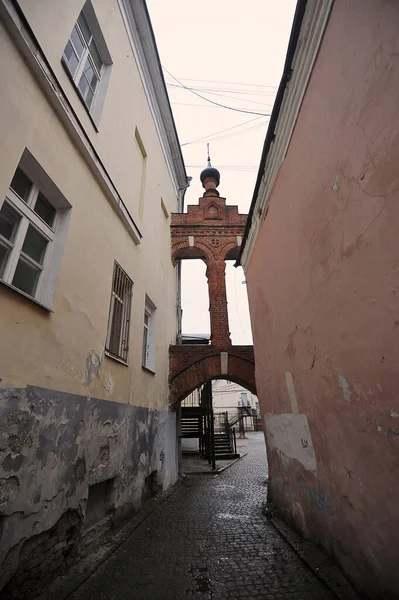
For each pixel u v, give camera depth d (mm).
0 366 2619
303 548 4008
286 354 4852
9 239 3205
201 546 4453
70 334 3816
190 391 9703
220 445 16781
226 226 12047
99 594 3166
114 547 4273
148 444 6840
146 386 7074
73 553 3576
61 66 3949
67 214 3998
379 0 2279
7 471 2619
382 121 2303
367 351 2625
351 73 2713
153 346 8258
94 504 4359
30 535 2855
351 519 3051
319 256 3504
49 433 3234
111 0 6027
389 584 2477
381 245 2373
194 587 3307
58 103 3723
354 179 2717
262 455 16859
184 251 12023
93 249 4645
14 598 2639
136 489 5781
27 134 3201
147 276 7746
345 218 2898
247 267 7816
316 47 3350
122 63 6465
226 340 10242
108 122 5523
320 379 3627
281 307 5004
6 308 2746
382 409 2457
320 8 3186
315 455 3898
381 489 2541
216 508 6590
